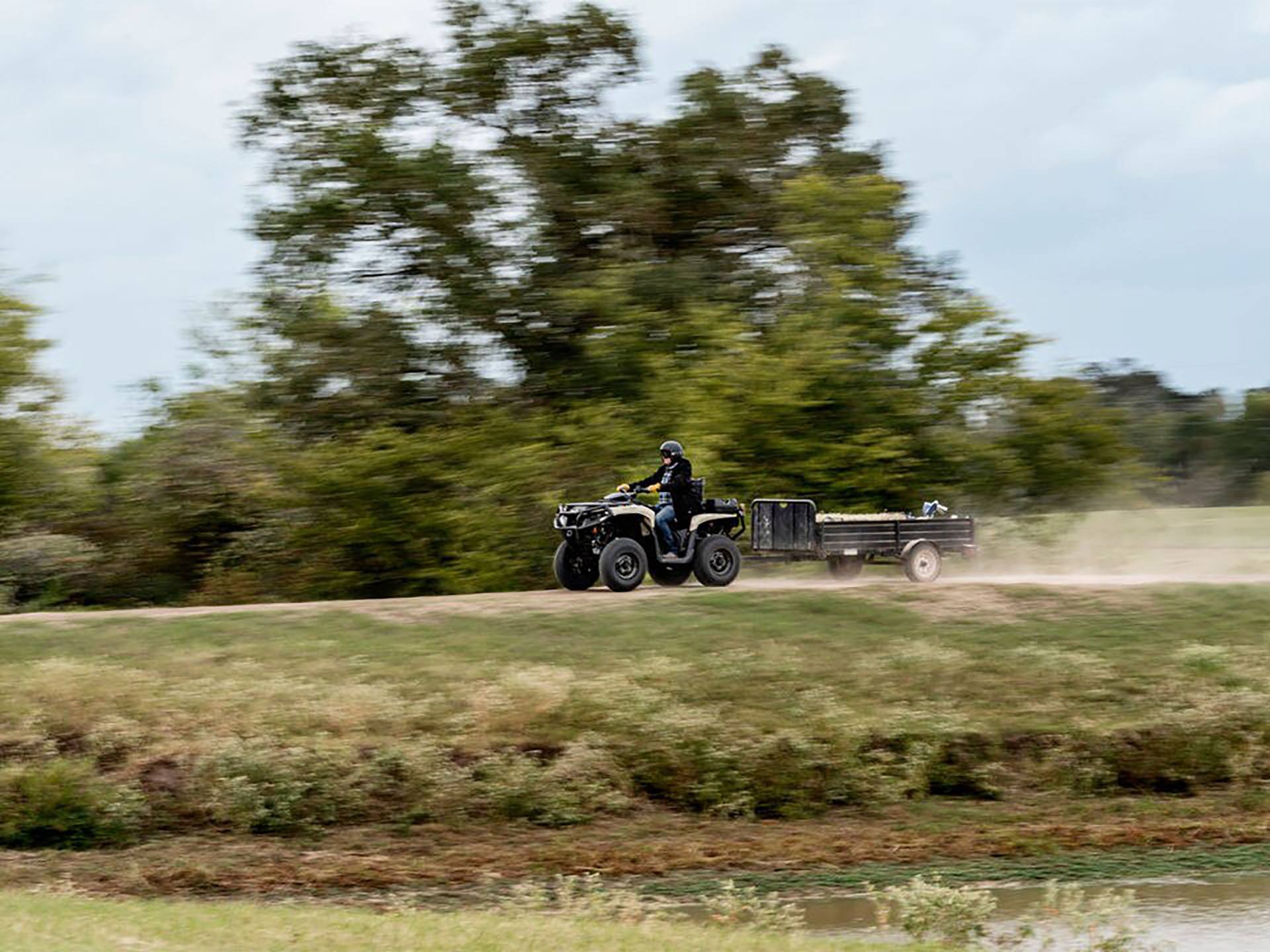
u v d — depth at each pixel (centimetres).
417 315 5288
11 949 1280
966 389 5016
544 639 3053
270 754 2480
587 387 5219
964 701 2898
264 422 5275
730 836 2434
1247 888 2136
